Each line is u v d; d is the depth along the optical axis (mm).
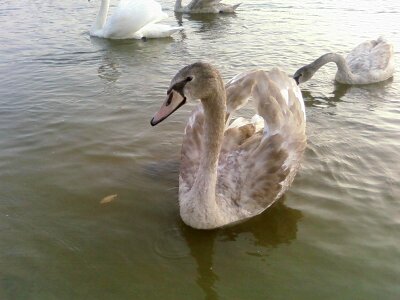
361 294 798
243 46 2402
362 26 2799
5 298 768
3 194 1052
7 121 1424
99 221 973
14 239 912
